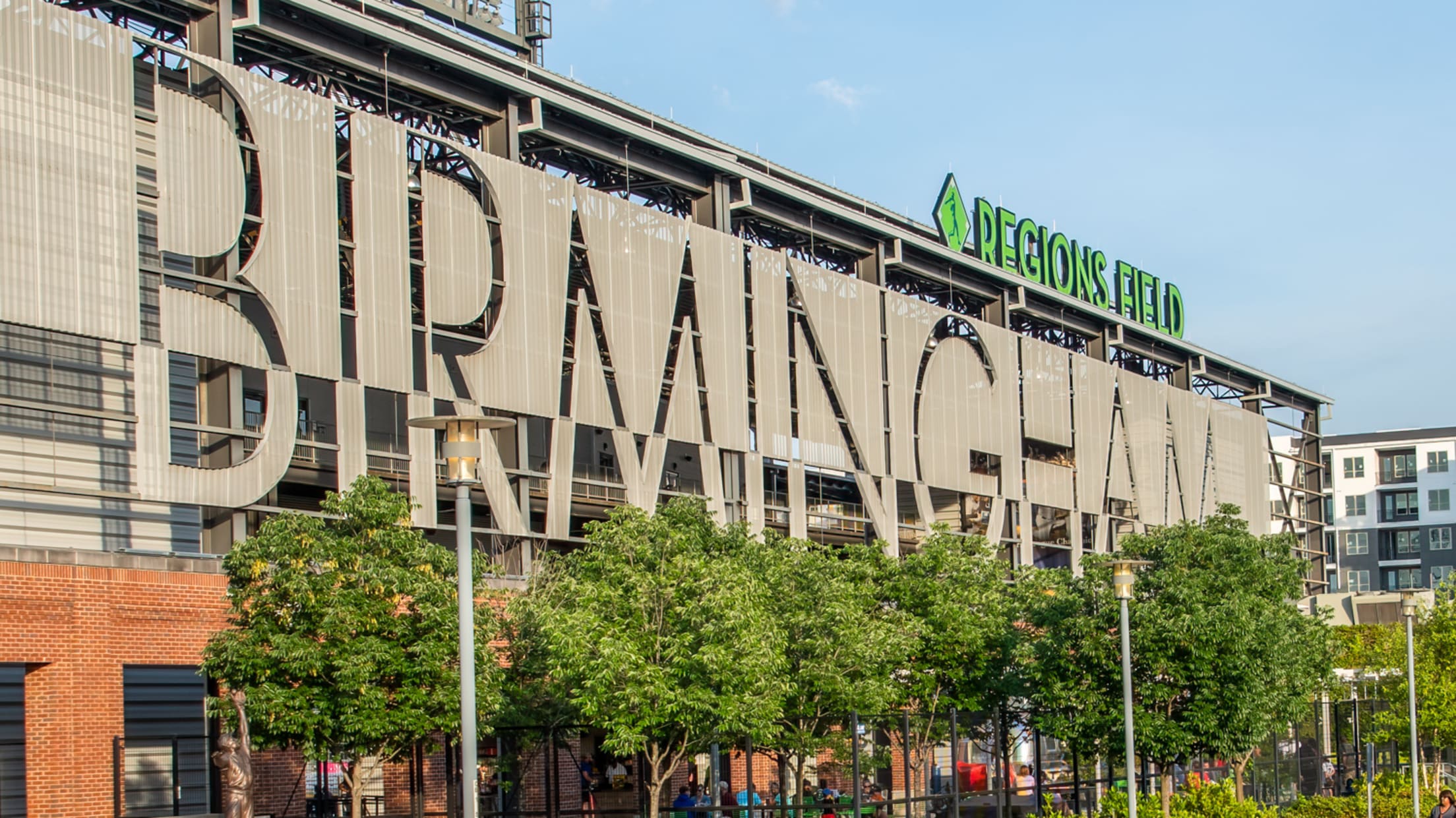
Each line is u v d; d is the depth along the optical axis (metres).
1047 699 39.50
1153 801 38.75
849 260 68.19
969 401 69.19
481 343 48.28
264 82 42.34
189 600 37.88
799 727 37.66
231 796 31.45
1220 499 90.94
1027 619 44.50
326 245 43.47
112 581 36.16
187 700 41.25
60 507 39.59
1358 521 154.75
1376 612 90.62
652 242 53.88
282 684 30.56
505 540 47.94
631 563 35.19
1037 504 73.38
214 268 41.84
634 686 31.94
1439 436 152.75
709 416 55.25
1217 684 37.88
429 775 43.56
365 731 29.97
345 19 44.75
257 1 43.09
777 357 58.78
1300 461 106.75
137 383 38.59
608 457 60.06
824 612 37.69
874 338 63.91
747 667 32.66
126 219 38.88
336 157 45.53
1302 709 46.09
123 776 38.19
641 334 52.91
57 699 34.78
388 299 44.97
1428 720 51.91
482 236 47.84
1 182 36.38
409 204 47.66
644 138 54.44
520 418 48.62
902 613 43.97
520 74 52.22
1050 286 78.50
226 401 41.12
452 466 21.38
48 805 34.41
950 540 47.59
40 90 37.38
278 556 31.20
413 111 50.62
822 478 63.94
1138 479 82.06
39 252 36.91
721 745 37.41
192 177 40.25
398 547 32.12
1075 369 77.75
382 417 51.66
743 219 61.62
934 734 39.53
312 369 42.72
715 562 35.12
